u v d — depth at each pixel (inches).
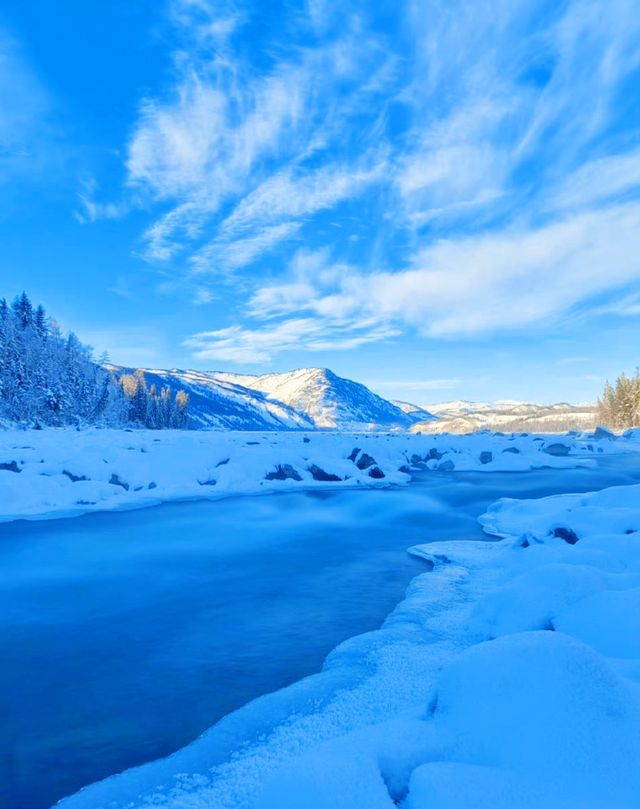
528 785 107.2
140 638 268.2
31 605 324.2
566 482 1005.8
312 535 549.6
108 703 200.4
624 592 205.9
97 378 3083.2
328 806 101.9
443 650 224.2
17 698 205.2
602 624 194.2
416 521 629.6
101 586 366.0
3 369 2160.4
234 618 296.7
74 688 213.5
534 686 132.0
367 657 222.2
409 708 169.5
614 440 2098.9
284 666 232.1
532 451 1449.3
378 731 132.2
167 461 879.7
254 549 482.0
